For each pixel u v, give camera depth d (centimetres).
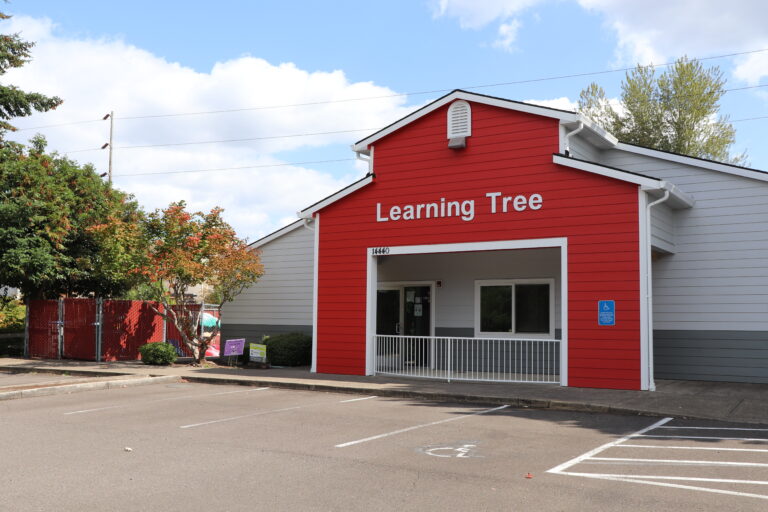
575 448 864
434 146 1684
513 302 1794
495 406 1272
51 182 2258
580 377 1455
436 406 1270
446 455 819
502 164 1588
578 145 1634
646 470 739
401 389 1430
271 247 2223
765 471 735
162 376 1694
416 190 1698
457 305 1880
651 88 3184
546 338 1738
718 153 3102
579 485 674
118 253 1911
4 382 1627
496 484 678
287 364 1988
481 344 1822
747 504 606
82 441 908
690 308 1633
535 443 898
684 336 1634
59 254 2212
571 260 1485
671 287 1656
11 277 2153
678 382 1575
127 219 2428
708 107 3086
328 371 1773
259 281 2234
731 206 1609
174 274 1881
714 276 1614
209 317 2225
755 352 1559
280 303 2189
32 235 2186
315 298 1817
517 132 1577
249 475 717
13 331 2692
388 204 1734
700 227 1638
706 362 1606
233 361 2083
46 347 2236
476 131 1631
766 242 1563
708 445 886
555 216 1512
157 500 621
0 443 895
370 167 1784
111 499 623
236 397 1388
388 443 895
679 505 603
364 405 1276
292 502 614
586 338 1455
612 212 1449
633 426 1044
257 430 995
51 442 901
